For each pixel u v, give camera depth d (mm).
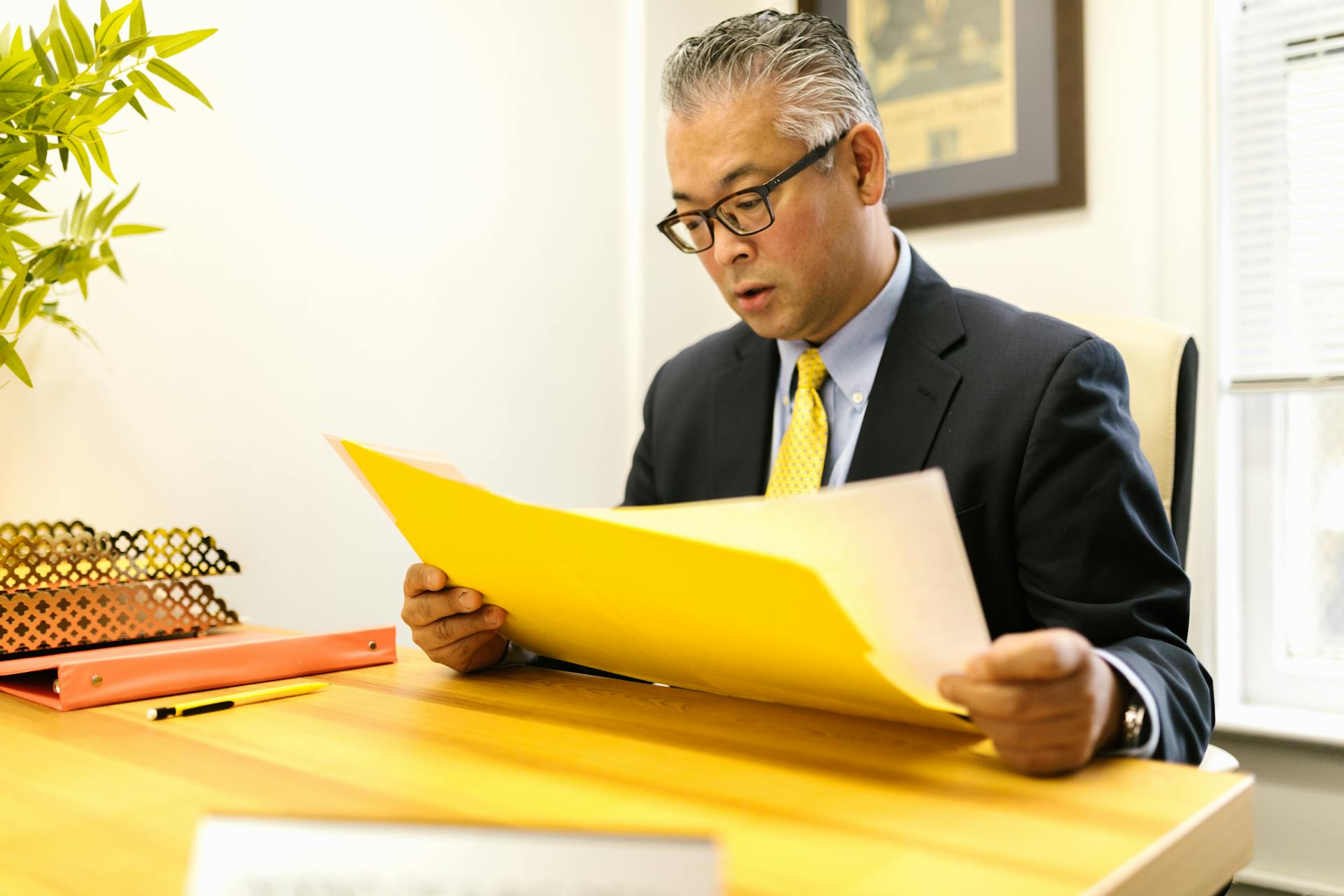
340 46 1552
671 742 618
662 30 2129
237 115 1407
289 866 332
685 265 2170
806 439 1127
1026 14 1916
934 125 2014
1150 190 1801
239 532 1400
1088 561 900
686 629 625
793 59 990
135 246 1284
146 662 769
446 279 1721
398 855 329
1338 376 1705
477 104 1782
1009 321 1052
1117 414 975
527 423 1868
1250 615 1867
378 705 734
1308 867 1629
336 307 1540
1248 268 1806
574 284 1974
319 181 1518
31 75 886
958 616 521
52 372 1199
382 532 1593
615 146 2070
